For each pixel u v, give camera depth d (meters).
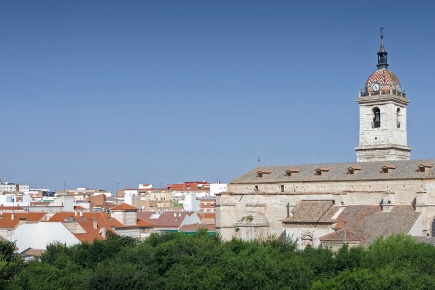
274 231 140.38
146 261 112.75
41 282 103.88
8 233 162.12
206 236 125.06
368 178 133.50
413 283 84.50
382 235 111.69
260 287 94.69
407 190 128.12
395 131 155.38
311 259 102.88
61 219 165.12
